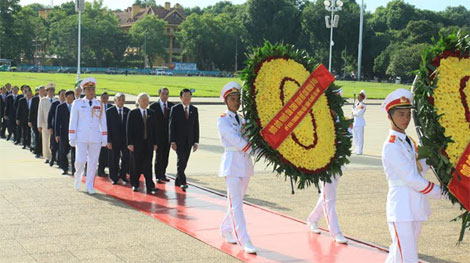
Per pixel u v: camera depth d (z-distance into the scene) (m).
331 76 7.39
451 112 5.95
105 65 120.50
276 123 7.18
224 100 7.77
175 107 11.74
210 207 10.16
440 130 5.84
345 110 39.09
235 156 7.62
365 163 16.12
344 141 7.50
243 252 7.51
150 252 7.41
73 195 10.97
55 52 117.88
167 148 12.62
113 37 119.12
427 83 5.91
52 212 9.52
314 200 10.98
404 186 5.99
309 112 7.41
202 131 23.73
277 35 117.50
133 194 11.27
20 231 8.28
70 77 76.19
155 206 10.19
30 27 115.94
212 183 12.52
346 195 11.55
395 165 5.89
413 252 5.92
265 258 7.30
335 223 8.09
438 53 6.05
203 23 121.69
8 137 20.50
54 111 14.43
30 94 18.06
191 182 12.62
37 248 7.48
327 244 8.00
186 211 9.82
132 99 40.81
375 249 7.79
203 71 119.44
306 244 7.98
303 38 116.25
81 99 11.23
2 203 10.09
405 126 6.05
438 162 5.90
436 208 10.58
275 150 7.15
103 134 11.31
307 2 124.06
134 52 130.25
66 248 7.51
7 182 12.10
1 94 21.58
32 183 12.07
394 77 105.00
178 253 7.40
